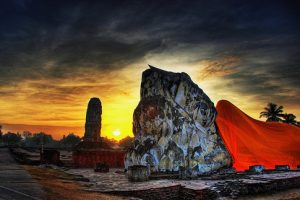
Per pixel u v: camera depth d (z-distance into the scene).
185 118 26.81
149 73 28.52
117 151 34.72
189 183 18.59
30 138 99.94
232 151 31.62
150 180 20.41
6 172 15.75
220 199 16.83
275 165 30.52
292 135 36.34
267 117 75.75
